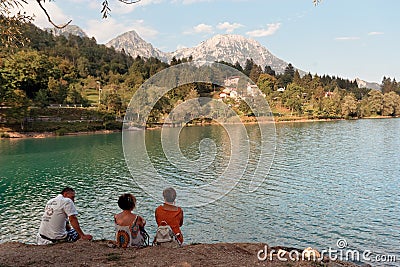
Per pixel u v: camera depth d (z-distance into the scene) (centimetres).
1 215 2100
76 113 7644
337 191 2503
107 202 2352
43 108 7662
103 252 690
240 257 690
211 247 737
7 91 6700
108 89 8394
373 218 1923
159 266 607
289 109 10131
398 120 10581
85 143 5562
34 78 8069
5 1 665
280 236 1697
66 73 11438
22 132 6394
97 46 18912
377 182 2797
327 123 9388
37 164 3850
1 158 4250
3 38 741
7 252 703
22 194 2602
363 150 4650
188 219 1912
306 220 1898
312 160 3844
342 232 1727
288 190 2502
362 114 11494
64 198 787
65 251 695
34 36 15138
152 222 1906
